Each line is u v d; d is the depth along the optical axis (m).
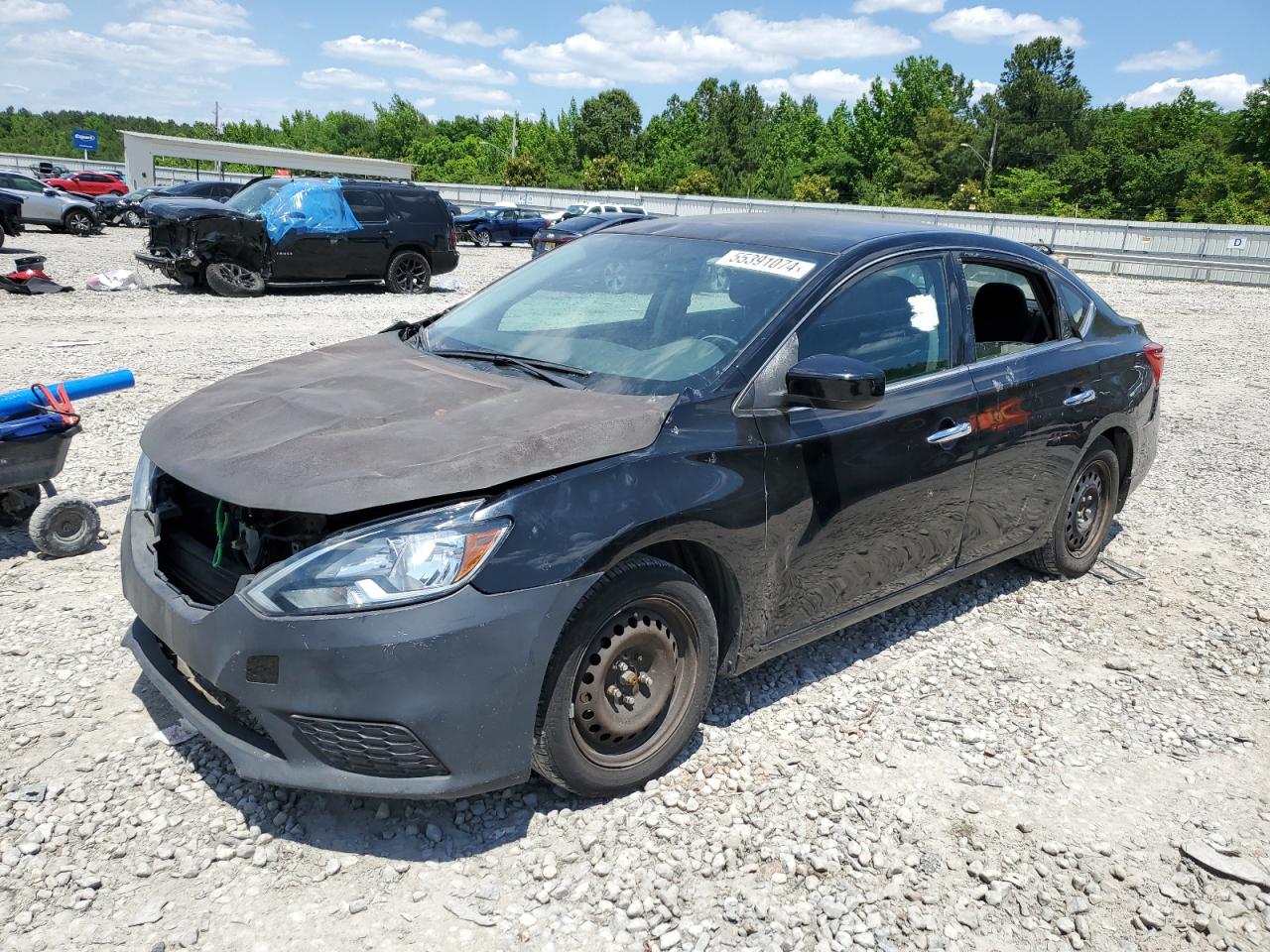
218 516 2.81
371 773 2.52
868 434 3.40
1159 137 78.62
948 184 87.75
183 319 11.85
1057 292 4.49
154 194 27.84
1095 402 4.48
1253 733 3.62
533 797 2.94
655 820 2.87
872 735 3.43
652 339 3.37
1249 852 2.92
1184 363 12.38
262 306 13.63
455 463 2.56
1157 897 2.72
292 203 14.91
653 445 2.86
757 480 3.05
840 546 3.41
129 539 3.06
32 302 12.52
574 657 2.68
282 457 2.66
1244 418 9.23
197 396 3.30
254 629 2.46
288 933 2.38
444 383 3.24
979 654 4.10
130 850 2.63
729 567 3.04
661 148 104.88
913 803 3.05
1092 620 4.52
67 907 2.42
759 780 3.11
